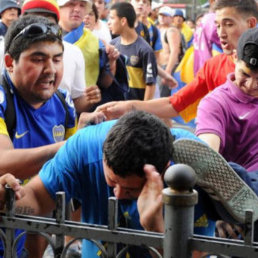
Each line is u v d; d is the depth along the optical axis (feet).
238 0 10.62
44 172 7.21
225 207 6.55
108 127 7.13
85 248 7.43
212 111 9.07
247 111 9.13
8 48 8.28
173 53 27.14
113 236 5.89
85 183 7.14
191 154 6.43
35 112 8.62
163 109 11.02
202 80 11.07
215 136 8.87
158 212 5.93
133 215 6.80
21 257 8.36
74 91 12.16
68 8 14.37
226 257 5.55
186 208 5.45
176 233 5.49
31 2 12.91
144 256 6.95
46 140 8.81
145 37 24.20
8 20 19.49
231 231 7.66
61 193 6.03
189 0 51.85
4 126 8.25
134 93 19.29
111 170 6.07
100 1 24.63
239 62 9.01
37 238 8.40
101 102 13.96
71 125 9.34
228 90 9.23
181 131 7.28
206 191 6.61
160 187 5.91
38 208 7.12
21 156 7.81
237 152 9.26
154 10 38.65
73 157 7.07
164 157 6.05
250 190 6.54
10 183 6.29
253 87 8.96
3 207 6.46
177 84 20.06
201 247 5.56
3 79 8.39
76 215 9.75
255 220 6.59
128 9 19.11
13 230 6.29
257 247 5.49
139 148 5.88
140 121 6.03
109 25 19.58
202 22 15.88
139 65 19.13
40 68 8.18
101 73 13.89
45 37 8.07
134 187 6.14
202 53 15.90
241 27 10.55
